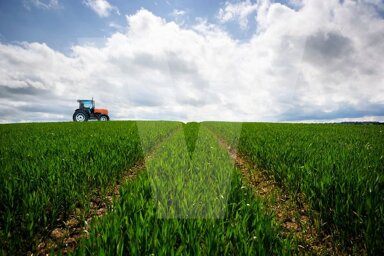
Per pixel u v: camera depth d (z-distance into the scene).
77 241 3.47
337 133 13.94
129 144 8.52
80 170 5.28
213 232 2.79
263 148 7.77
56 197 4.00
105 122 25.70
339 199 3.78
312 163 5.38
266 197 5.02
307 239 3.58
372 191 3.72
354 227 3.33
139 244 2.69
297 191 5.03
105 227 2.93
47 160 6.00
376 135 12.80
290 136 11.92
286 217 4.27
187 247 2.69
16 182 4.25
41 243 3.52
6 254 3.12
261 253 2.53
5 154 6.99
